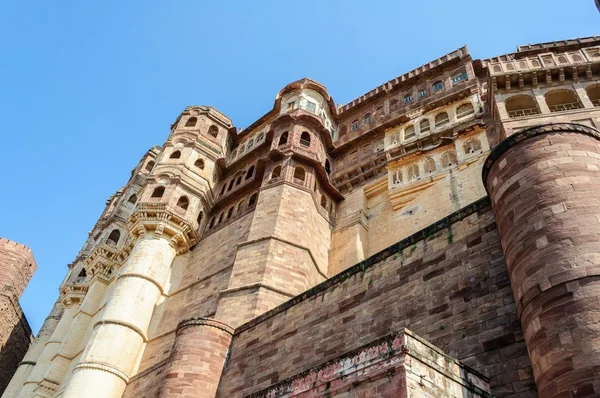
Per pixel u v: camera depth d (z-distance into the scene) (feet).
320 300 56.65
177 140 130.21
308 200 100.78
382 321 47.52
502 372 35.70
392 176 103.76
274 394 35.37
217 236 110.22
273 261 85.05
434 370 29.50
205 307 89.15
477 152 91.50
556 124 42.65
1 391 166.20
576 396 27.68
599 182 37.65
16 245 195.00
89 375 82.07
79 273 142.82
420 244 50.72
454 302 42.98
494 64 86.74
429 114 109.81
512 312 38.24
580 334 29.48
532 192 38.47
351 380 30.22
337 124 133.59
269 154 111.75
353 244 96.02
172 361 61.62
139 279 98.37
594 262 31.96
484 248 44.34
